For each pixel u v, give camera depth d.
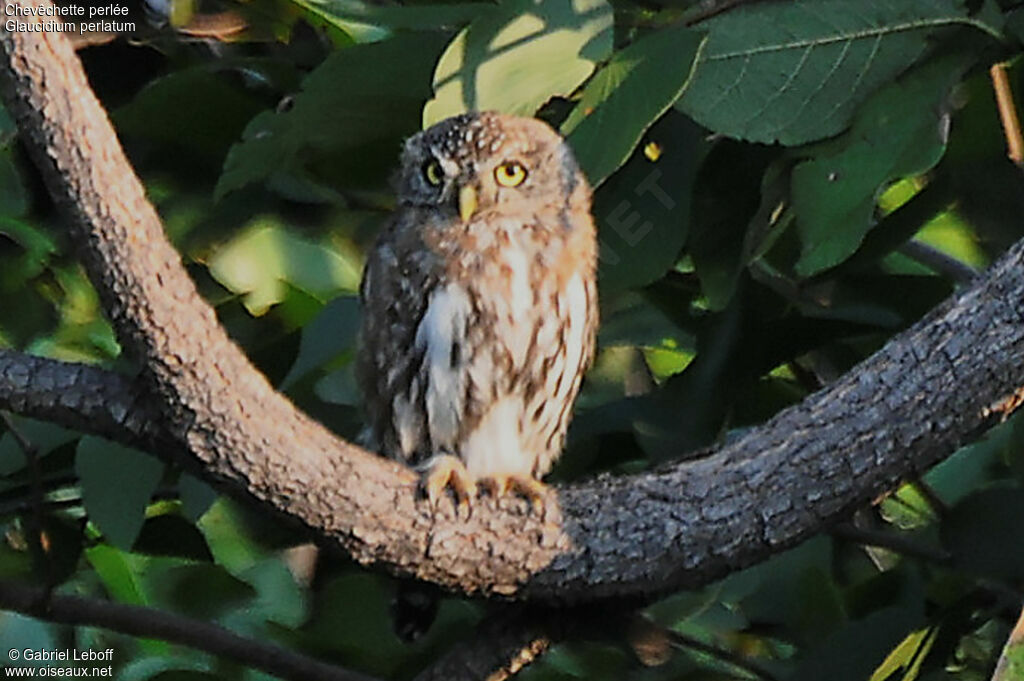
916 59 7.73
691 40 7.36
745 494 7.61
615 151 7.38
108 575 10.07
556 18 7.45
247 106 8.98
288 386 8.72
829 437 7.59
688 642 9.39
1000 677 6.93
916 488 9.64
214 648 9.22
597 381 10.64
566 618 8.09
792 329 8.82
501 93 7.40
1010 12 7.92
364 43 7.90
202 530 9.83
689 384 8.82
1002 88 8.35
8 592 9.06
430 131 9.96
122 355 8.12
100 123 6.46
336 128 8.35
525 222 9.68
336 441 7.20
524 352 9.62
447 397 9.60
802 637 9.62
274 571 10.36
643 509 7.63
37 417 7.07
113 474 8.23
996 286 7.55
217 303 9.21
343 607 9.77
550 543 7.55
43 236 9.64
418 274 9.64
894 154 7.66
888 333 9.11
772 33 7.68
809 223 7.68
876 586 9.54
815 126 7.67
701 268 8.67
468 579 7.54
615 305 10.03
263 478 7.05
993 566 8.44
